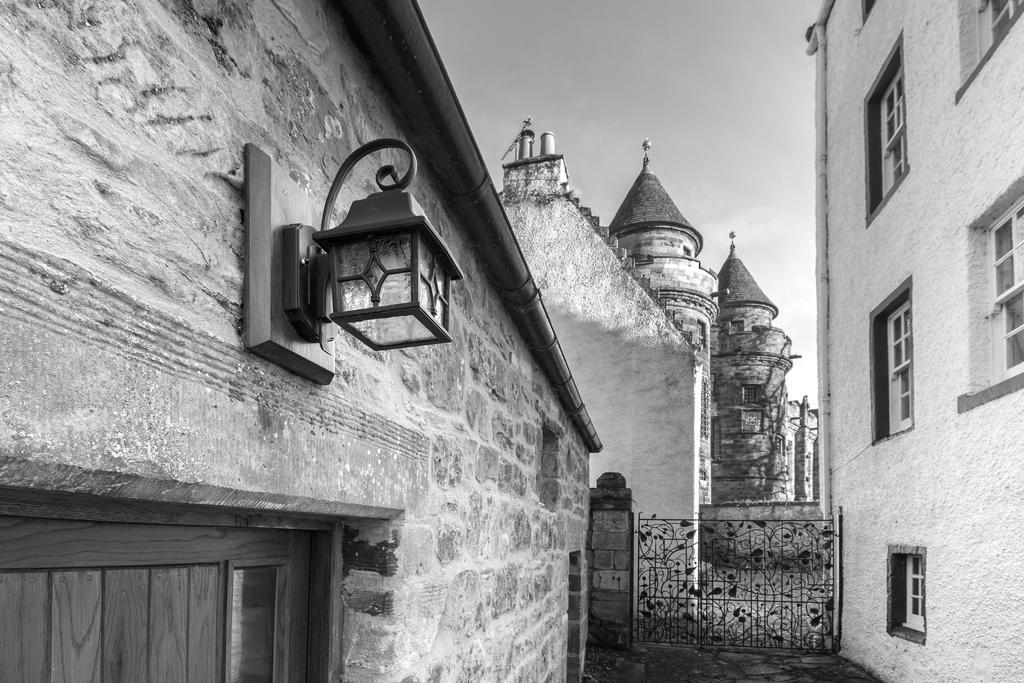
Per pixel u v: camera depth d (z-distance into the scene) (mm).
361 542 1861
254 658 1501
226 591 1382
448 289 1445
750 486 24625
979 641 4980
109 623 1073
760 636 9055
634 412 12086
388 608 1813
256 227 1244
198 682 1287
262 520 1458
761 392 25375
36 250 786
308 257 1342
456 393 2549
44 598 958
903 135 6930
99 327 873
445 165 2164
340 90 1731
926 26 6051
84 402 840
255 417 1219
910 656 6152
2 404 731
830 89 9008
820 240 9000
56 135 839
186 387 1034
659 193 21922
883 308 7008
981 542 4961
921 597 6238
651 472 11844
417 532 2020
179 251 1061
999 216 5043
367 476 1679
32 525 945
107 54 935
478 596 2775
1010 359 5023
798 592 11664
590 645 8180
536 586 4156
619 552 8297
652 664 7508
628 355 12258
